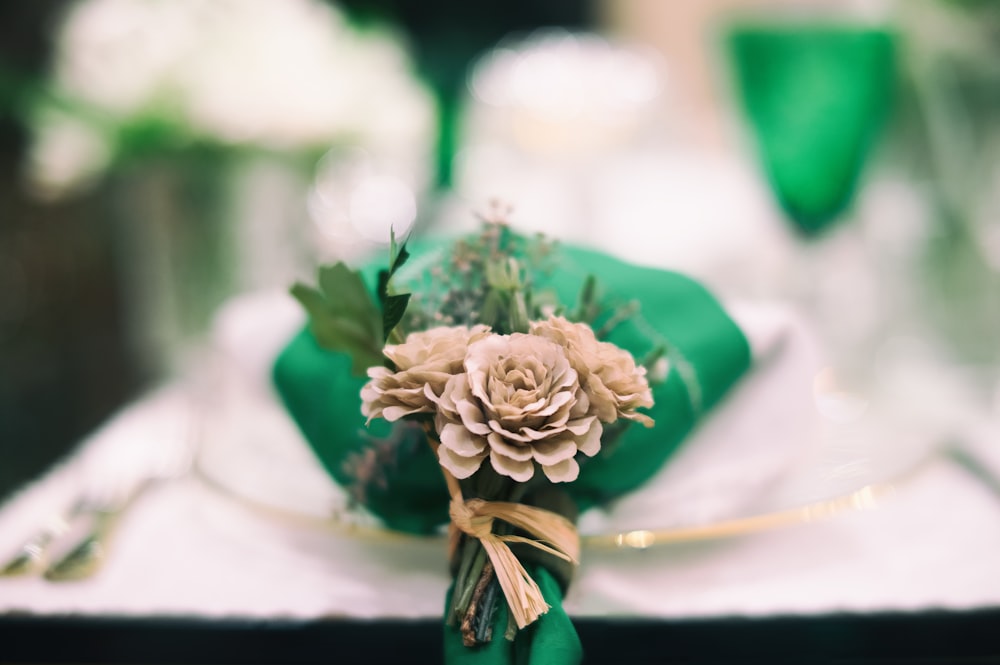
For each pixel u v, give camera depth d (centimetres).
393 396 33
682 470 44
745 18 62
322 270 40
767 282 69
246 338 54
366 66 68
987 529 46
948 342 69
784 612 40
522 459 32
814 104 61
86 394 82
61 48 63
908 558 44
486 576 35
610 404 33
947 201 70
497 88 84
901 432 50
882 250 70
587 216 72
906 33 67
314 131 65
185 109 63
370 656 41
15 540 47
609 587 41
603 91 82
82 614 41
